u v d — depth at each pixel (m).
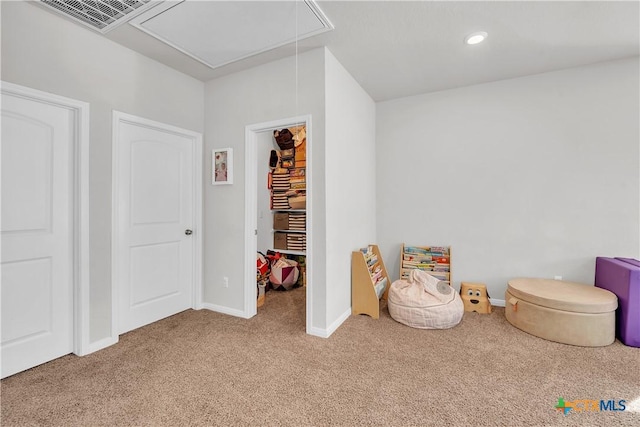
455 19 2.00
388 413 1.49
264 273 3.21
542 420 1.44
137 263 2.51
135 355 2.07
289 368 1.90
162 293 2.72
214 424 1.42
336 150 2.53
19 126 1.84
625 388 1.67
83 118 2.07
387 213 3.55
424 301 2.54
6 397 1.61
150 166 2.60
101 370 1.88
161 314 2.71
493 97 3.02
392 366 1.92
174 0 1.79
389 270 3.55
